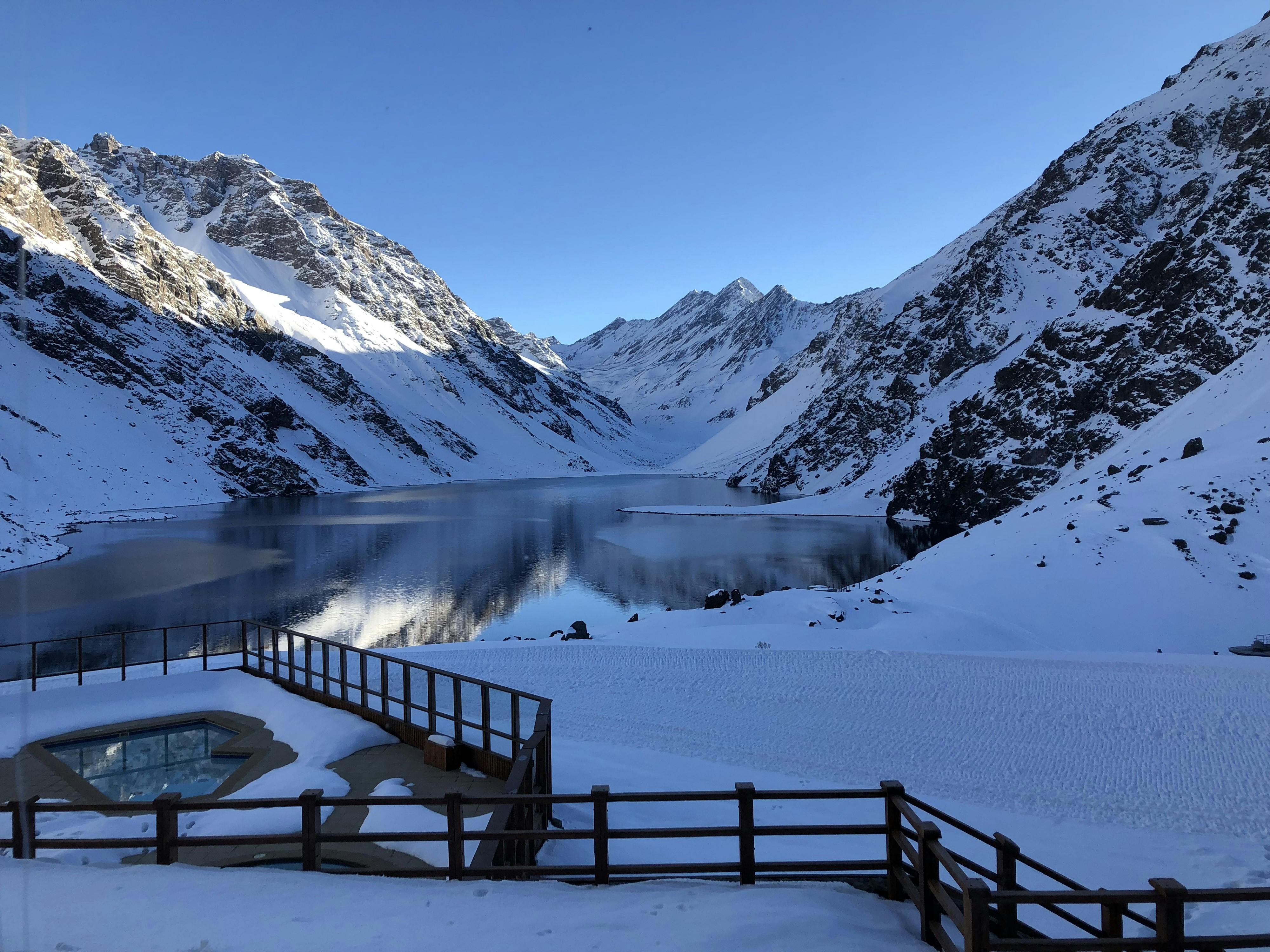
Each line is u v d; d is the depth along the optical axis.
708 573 55.62
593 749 17.38
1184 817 14.34
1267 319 68.69
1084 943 5.09
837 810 14.32
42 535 65.38
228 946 5.79
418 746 12.45
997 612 34.53
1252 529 35.44
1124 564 35.69
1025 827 13.98
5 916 6.25
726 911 6.39
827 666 24.33
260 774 11.55
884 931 6.34
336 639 35.66
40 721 13.74
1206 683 21.89
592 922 6.20
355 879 7.00
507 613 42.03
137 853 8.99
